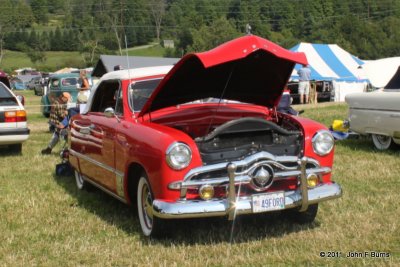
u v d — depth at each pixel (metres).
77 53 97.94
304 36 74.38
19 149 10.05
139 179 4.94
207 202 4.29
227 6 77.62
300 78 22.36
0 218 5.66
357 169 7.48
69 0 106.31
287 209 4.95
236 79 5.09
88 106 6.54
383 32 67.06
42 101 19.67
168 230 4.64
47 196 6.62
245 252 4.43
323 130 4.79
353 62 26.11
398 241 4.53
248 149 4.53
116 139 5.16
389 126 8.41
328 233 4.79
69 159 7.17
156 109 5.20
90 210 5.95
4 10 98.19
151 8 71.94
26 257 4.48
